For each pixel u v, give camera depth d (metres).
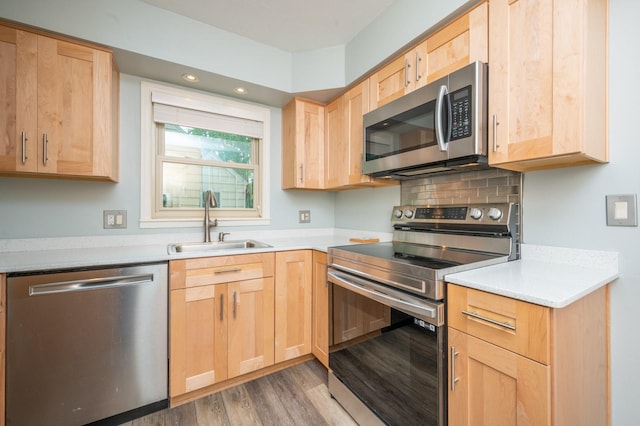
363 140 1.91
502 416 0.90
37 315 1.29
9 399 1.25
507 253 1.36
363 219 2.46
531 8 1.09
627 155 1.09
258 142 2.52
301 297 2.03
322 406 1.62
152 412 1.56
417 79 1.58
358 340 1.50
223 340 1.73
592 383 1.01
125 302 1.47
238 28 1.95
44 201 1.72
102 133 1.60
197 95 2.18
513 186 1.43
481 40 1.26
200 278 1.66
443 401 1.06
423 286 1.12
